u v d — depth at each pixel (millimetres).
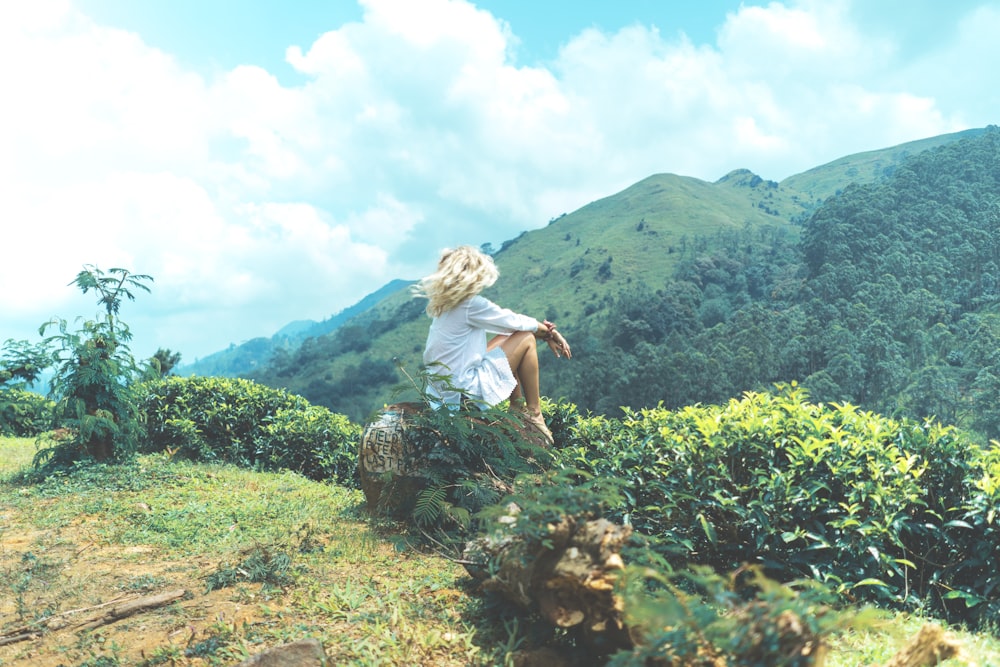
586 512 3342
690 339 157000
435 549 5254
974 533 4605
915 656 3016
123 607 4273
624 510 5250
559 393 147375
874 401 115188
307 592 4426
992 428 99875
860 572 4609
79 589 4793
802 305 164250
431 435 5738
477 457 5797
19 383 15828
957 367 126062
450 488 5574
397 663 3408
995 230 175375
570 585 3143
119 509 6957
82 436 8852
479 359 5914
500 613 3900
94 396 9047
